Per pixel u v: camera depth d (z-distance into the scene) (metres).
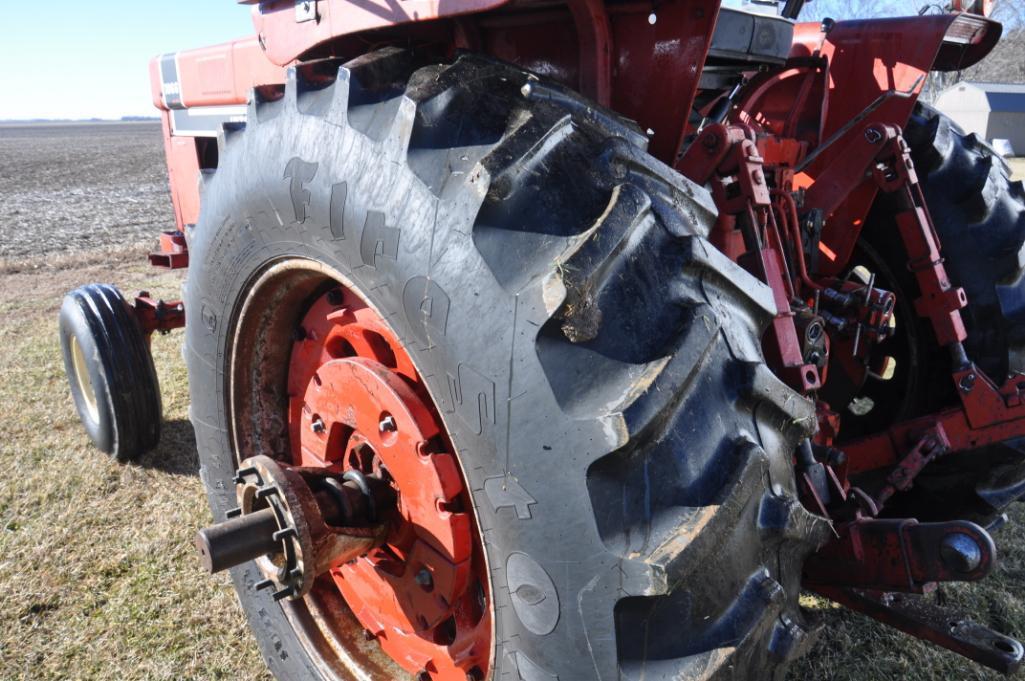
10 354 5.41
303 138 1.53
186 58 3.55
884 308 2.01
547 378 1.15
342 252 1.46
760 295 1.36
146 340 3.62
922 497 2.34
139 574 2.80
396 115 1.34
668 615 1.18
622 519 1.14
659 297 1.21
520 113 1.31
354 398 1.69
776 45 2.09
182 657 2.40
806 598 2.57
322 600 2.04
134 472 3.57
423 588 1.63
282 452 2.11
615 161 1.30
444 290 1.26
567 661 1.22
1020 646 1.75
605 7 1.56
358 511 1.65
